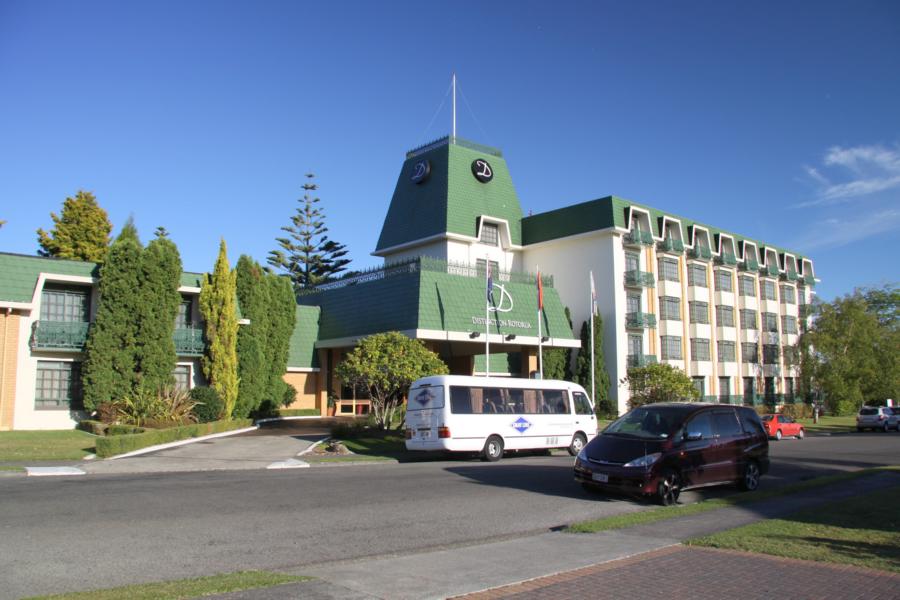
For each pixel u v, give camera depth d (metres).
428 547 9.27
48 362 26.75
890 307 65.38
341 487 14.48
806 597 6.75
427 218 44.41
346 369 26.80
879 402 66.19
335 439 25.67
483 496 13.75
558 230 46.50
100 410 25.77
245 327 33.47
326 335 39.44
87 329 27.17
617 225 44.06
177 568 7.77
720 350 54.19
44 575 7.31
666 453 13.32
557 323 39.56
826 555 8.45
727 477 14.68
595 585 7.10
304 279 65.31
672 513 11.92
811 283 68.06
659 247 49.09
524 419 22.59
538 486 15.41
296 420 36.00
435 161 45.72
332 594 6.58
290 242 65.69
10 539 8.91
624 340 44.59
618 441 13.87
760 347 59.41
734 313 56.50
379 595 6.60
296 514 11.20
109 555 8.25
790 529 10.23
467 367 41.88
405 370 25.58
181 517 10.66
